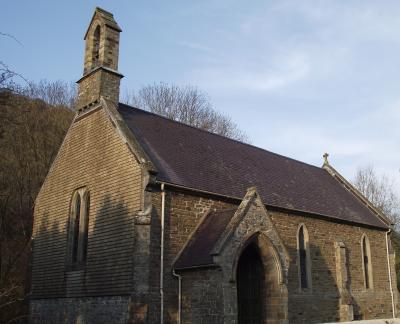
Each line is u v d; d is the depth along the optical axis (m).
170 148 25.91
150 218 20.61
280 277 21.16
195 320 20.05
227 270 19.30
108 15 27.28
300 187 33.03
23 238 36.12
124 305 20.11
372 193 64.12
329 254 30.69
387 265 36.28
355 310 31.50
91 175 24.48
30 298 26.66
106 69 25.92
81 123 26.58
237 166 29.53
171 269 21.41
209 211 23.91
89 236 23.36
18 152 39.19
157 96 58.38
